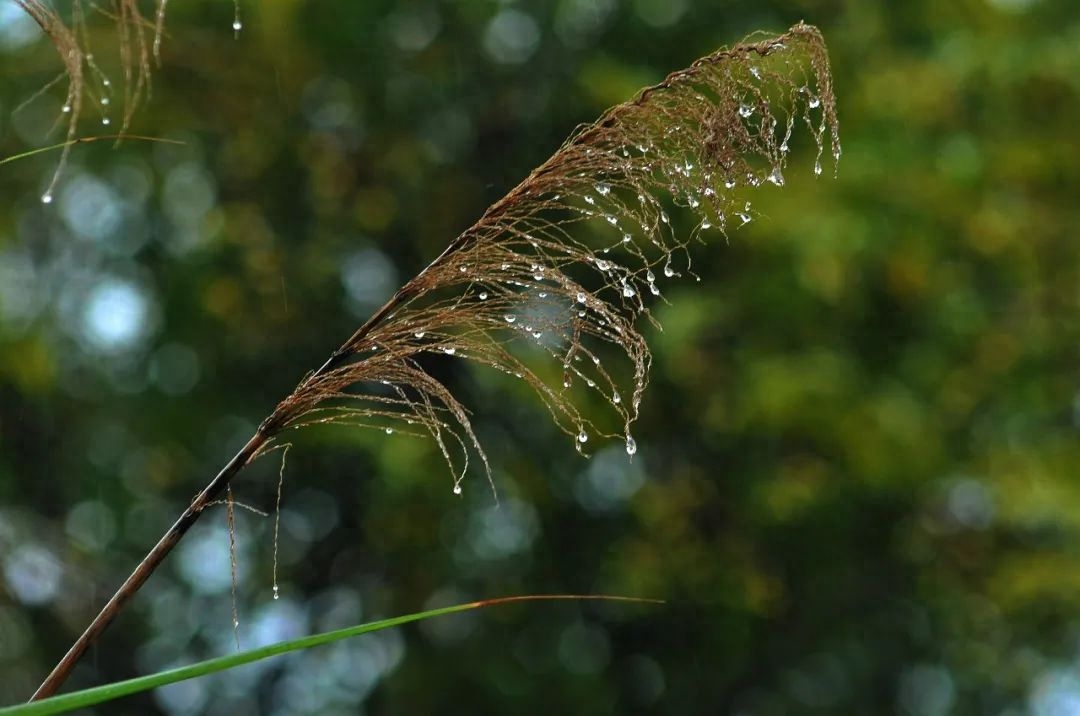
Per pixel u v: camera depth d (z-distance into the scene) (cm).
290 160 1323
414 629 1356
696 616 1388
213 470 1354
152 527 1354
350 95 1326
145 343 1328
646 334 1170
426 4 1332
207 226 1312
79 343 1314
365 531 1366
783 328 1211
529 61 1343
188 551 1366
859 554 1386
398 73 1327
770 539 1359
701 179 251
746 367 1201
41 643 1194
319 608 1441
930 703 1595
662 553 1319
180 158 1309
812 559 1388
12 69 1209
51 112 1242
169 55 1211
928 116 1242
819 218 1113
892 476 1218
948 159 1212
